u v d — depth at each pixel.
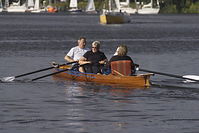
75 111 54.25
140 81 70.31
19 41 177.00
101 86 71.19
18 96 63.34
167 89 68.94
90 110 54.75
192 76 76.88
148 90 67.94
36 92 66.44
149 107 56.50
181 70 92.12
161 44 166.88
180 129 46.62
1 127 47.12
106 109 55.31
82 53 78.81
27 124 48.34
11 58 112.88
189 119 50.56
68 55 78.81
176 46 156.75
